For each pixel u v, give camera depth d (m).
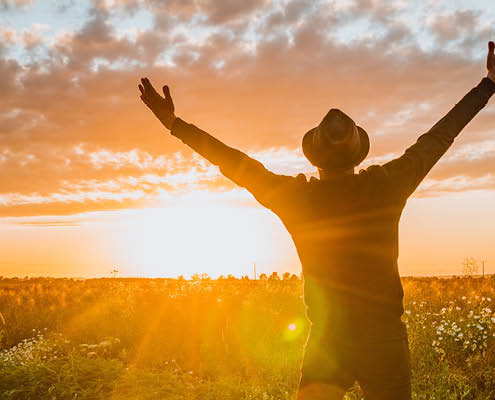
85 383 5.65
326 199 2.00
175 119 2.23
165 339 9.66
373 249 1.97
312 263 2.05
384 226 1.98
